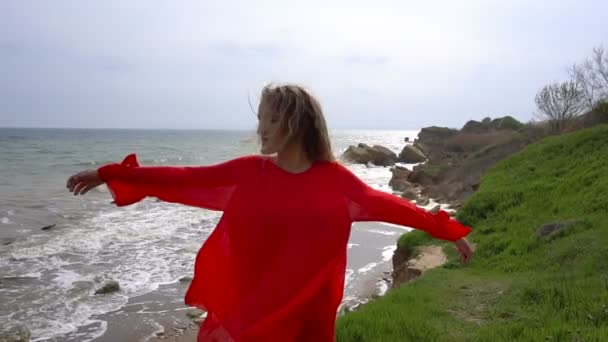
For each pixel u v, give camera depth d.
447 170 34.34
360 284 12.25
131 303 10.61
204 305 2.68
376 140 137.88
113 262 13.64
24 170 39.31
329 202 2.51
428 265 10.57
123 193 2.70
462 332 5.96
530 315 6.12
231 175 2.60
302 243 2.45
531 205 12.90
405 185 32.78
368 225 19.83
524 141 32.47
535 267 8.52
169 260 13.94
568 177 14.42
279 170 2.56
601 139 16.97
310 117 2.55
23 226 18.06
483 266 9.50
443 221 2.66
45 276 12.21
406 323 6.12
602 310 5.62
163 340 8.91
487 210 13.71
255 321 2.44
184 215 21.06
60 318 9.67
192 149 74.50
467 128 61.66
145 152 66.06
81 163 45.88
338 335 5.82
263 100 2.57
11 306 10.16
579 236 9.01
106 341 8.76
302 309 2.52
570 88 31.12
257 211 2.47
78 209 22.06
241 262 2.53
